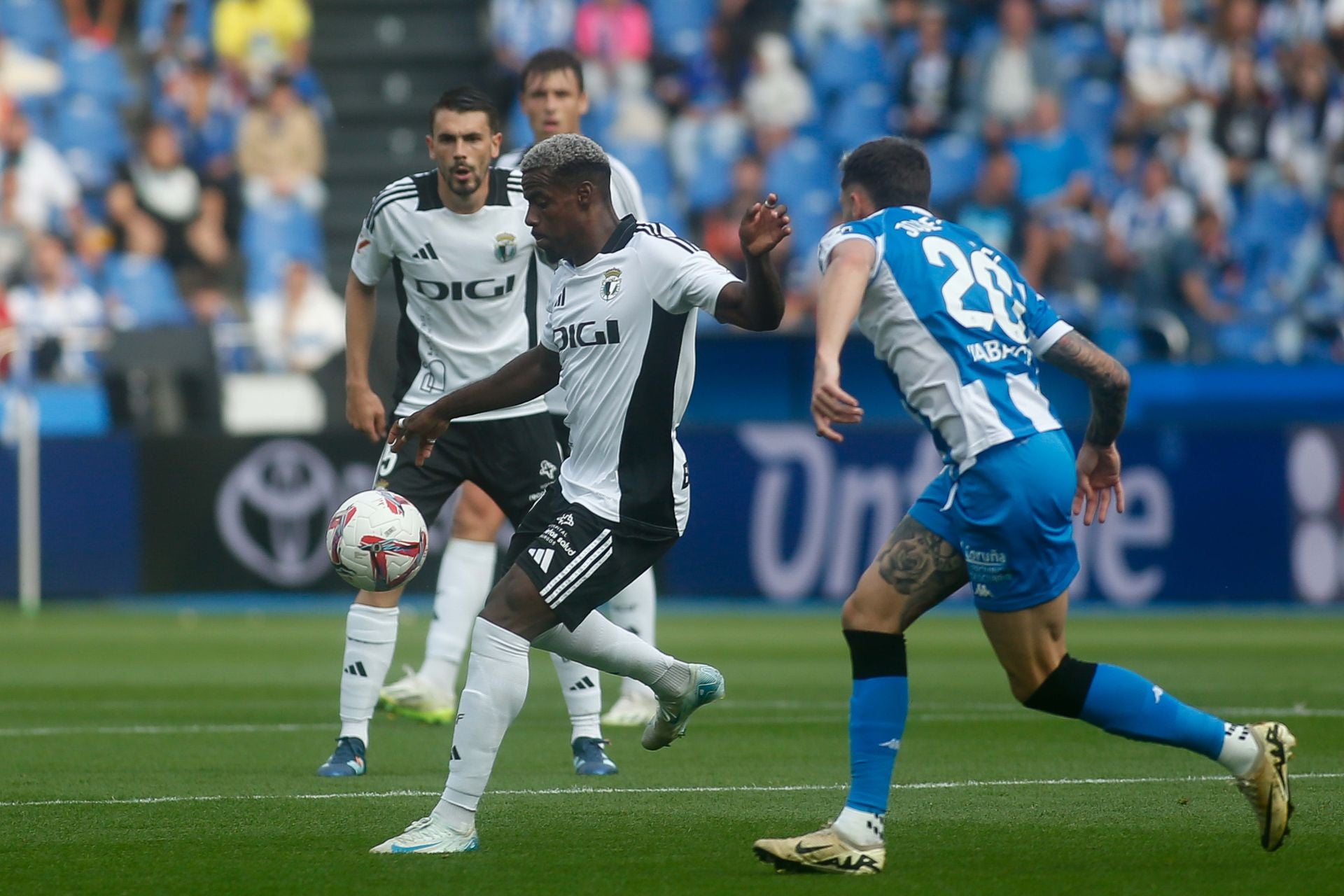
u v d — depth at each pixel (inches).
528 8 2923.2
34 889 582.6
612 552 673.6
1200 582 2114.9
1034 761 938.7
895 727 618.8
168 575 2108.8
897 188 653.3
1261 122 2832.2
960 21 3029.0
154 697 1294.3
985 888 578.9
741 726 1122.0
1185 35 2942.9
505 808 769.6
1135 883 587.5
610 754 981.2
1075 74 2940.5
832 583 2090.3
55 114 2802.7
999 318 620.7
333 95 3105.3
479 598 1101.1
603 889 578.6
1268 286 2674.7
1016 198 2571.4
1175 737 620.7
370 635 898.1
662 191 2802.7
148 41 2945.4
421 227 921.5
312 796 808.9
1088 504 663.8
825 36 2970.0
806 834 625.0
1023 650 617.6
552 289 698.2
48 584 2116.1
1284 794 622.5
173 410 2185.0
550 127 1072.8
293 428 2177.7
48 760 951.0
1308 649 1667.1
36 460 2113.7
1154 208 2603.3
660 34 2989.7
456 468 952.3
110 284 2507.4
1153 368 2207.2
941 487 628.7
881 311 622.5
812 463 2090.3
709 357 2169.0
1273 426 2113.7
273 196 2741.1
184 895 571.5
